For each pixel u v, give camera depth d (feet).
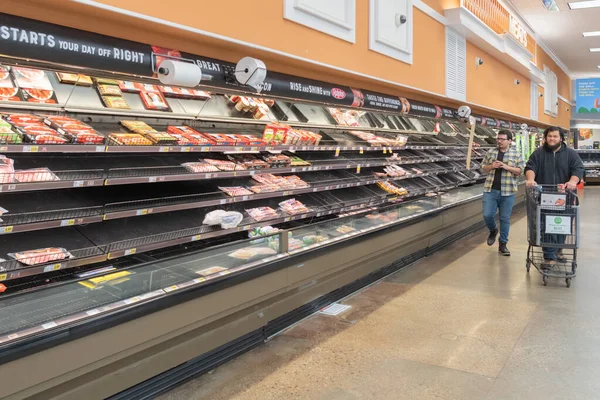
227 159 12.15
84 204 9.44
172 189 11.30
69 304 7.42
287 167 13.20
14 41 7.43
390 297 14.33
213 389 8.93
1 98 8.54
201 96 12.22
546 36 42.29
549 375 9.27
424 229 18.69
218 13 10.08
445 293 14.69
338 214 15.46
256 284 10.40
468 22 22.40
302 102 14.24
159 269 8.66
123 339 7.79
